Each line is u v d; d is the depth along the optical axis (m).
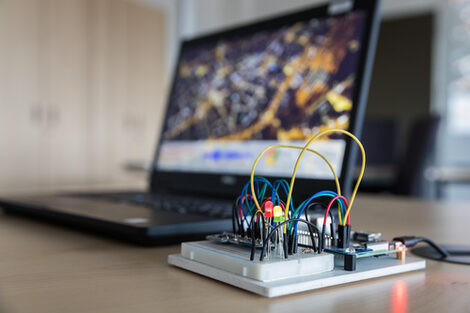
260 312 0.27
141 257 0.42
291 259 0.34
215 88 0.81
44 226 0.62
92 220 0.52
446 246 0.50
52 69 3.16
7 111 2.90
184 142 0.84
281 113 0.67
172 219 0.50
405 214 0.86
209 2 4.59
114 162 3.57
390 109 4.39
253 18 5.13
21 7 2.98
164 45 4.02
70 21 3.27
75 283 0.33
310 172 0.60
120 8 3.63
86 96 3.38
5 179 2.89
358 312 0.27
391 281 0.35
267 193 0.41
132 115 3.73
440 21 4.25
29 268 0.38
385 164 3.26
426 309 0.28
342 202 0.39
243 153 0.71
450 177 3.57
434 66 4.23
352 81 0.59
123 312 0.26
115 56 3.59
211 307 0.28
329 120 0.60
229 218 0.51
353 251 0.36
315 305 0.28
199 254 0.37
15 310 0.27
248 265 0.32
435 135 2.64
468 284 0.34
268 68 0.72
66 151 3.24
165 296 0.30
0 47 2.87
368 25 0.60
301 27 0.69
